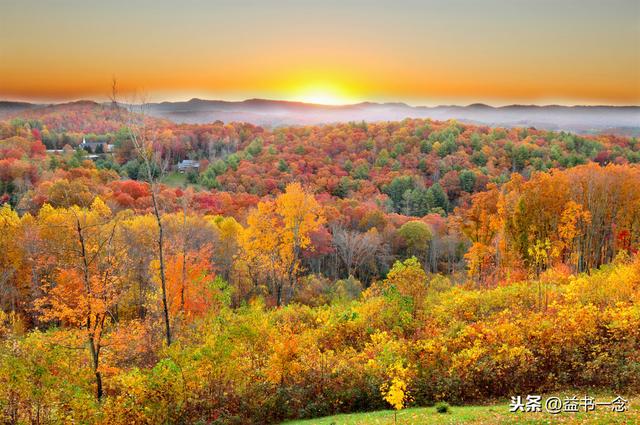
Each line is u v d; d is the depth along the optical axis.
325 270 64.50
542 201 47.12
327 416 20.20
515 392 20.70
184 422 19.20
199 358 20.16
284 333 25.69
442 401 20.41
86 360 23.83
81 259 23.69
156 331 30.17
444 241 66.06
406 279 28.80
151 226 43.50
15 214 46.25
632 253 42.97
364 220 68.44
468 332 24.16
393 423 17.16
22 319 37.59
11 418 17.59
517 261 43.47
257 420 19.91
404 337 26.59
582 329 22.75
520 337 22.77
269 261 41.56
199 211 62.50
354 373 21.86
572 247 48.47
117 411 18.62
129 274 36.41
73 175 73.31
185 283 30.20
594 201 48.59
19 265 38.81
